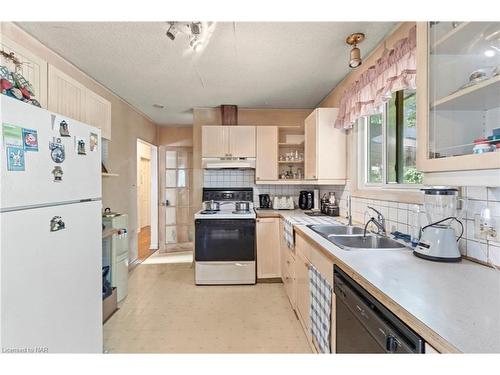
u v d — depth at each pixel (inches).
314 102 142.4
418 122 46.2
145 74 105.8
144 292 121.0
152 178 198.1
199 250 129.0
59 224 48.3
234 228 129.5
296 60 93.6
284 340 82.5
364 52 87.2
